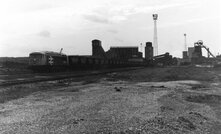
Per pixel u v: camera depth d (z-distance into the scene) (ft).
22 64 187.83
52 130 29.66
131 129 29.71
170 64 461.37
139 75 148.66
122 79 119.24
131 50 388.78
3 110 41.81
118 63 288.10
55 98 54.60
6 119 35.32
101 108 42.83
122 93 63.05
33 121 34.04
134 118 35.45
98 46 315.37
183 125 32.99
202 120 37.29
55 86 79.10
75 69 182.91
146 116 36.86
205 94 67.00
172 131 29.96
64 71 170.19
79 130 29.45
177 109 44.21
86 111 40.42
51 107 44.24
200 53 415.64
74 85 84.23
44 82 87.92
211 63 360.28
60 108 43.16
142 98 54.60
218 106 50.16
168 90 73.41
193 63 411.75
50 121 33.91
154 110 41.42
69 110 41.34
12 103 48.55
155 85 90.68
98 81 102.78
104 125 31.60
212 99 58.85
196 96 62.39
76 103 47.91
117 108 42.83
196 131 31.42
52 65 152.66
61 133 28.45
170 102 50.93
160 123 32.81
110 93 62.85
